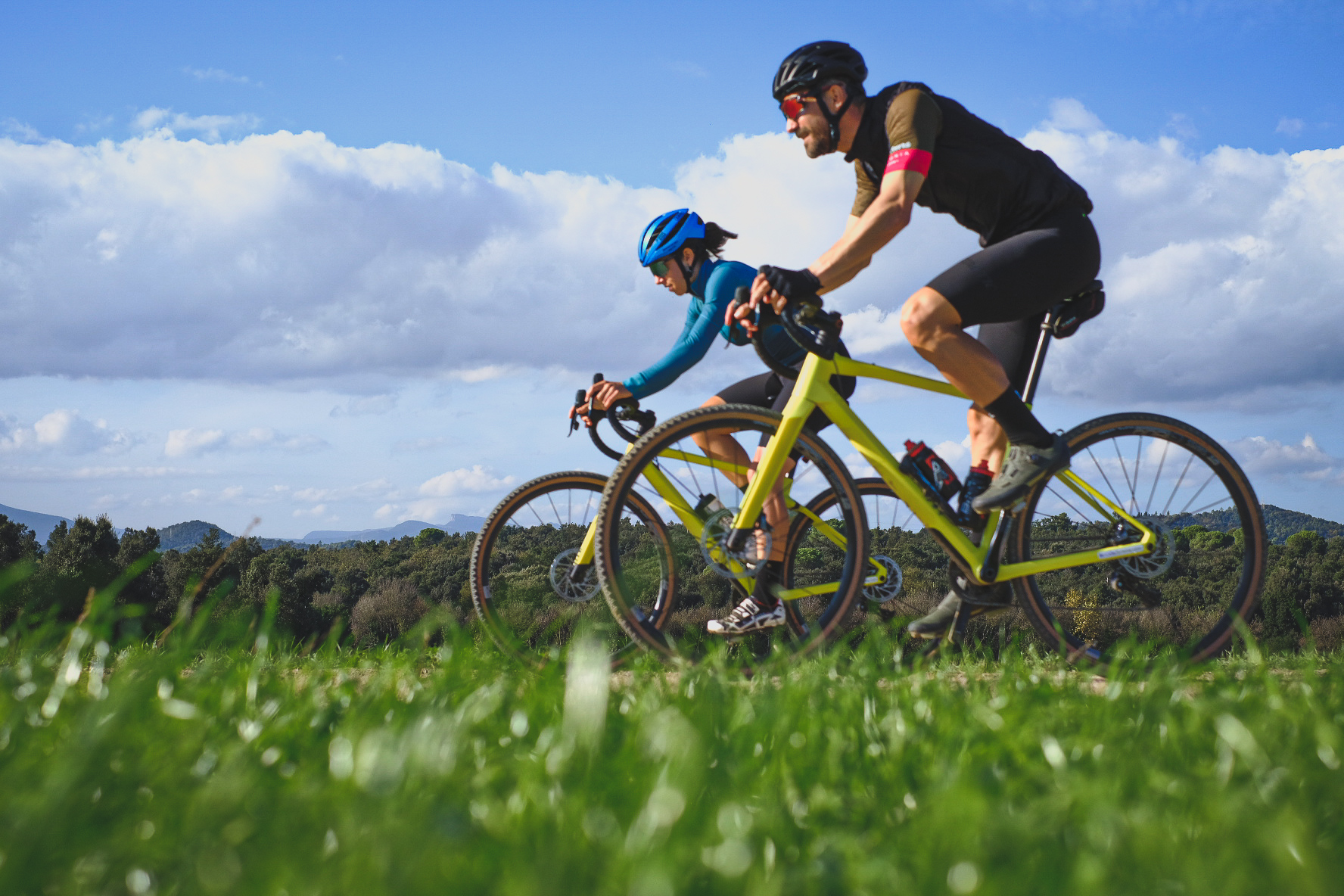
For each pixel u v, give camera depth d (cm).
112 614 197
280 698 178
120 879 95
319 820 107
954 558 282
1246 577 288
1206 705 164
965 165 260
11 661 206
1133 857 95
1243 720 158
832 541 330
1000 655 274
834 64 269
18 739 142
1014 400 260
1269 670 237
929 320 253
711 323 338
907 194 254
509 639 288
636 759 133
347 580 3531
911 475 279
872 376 280
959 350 255
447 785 120
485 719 165
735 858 92
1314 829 107
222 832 104
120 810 118
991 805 110
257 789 121
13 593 219
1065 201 263
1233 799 109
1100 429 291
